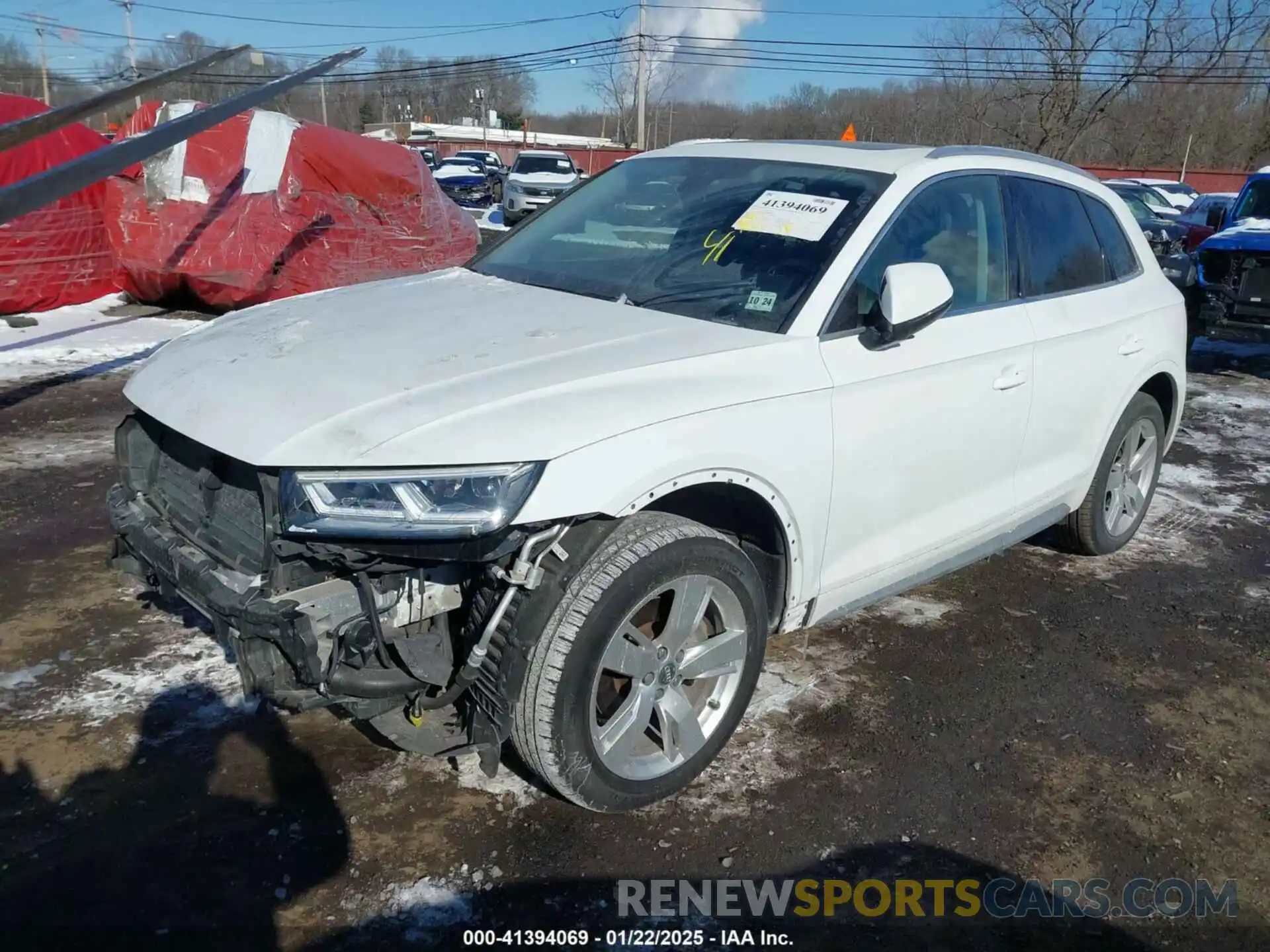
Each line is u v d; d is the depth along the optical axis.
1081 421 4.38
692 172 4.01
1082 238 4.47
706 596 2.88
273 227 10.04
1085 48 36.97
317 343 2.99
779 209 3.57
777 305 3.23
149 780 2.98
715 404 2.81
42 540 4.61
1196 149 46.62
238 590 2.56
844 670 3.85
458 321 3.18
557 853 2.79
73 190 3.90
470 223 12.67
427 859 2.73
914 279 3.12
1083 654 4.09
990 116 42.72
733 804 3.04
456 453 2.43
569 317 3.21
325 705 2.55
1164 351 4.79
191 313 10.50
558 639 2.58
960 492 3.79
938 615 4.38
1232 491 6.34
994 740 3.45
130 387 3.07
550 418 2.55
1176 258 10.01
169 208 9.91
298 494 2.44
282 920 2.51
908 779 3.21
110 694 3.39
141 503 3.09
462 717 2.81
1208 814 3.14
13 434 6.23
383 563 2.50
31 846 2.70
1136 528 5.21
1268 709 3.76
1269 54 37.06
